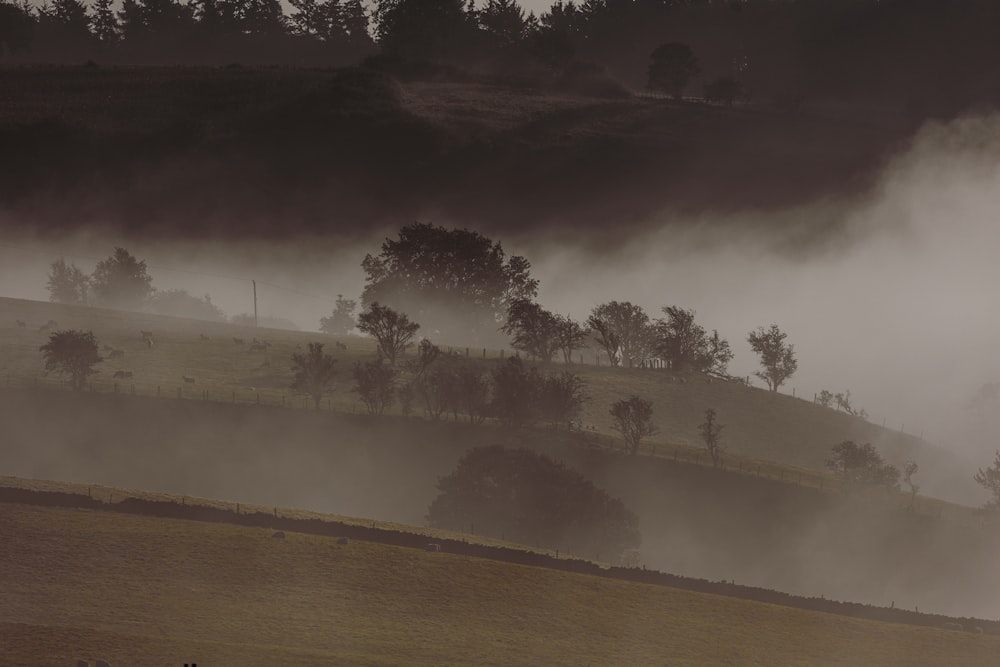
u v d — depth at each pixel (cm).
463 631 10506
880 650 11006
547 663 9956
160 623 9931
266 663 9225
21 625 9538
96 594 10425
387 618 10625
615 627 10975
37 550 11244
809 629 11406
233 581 11062
